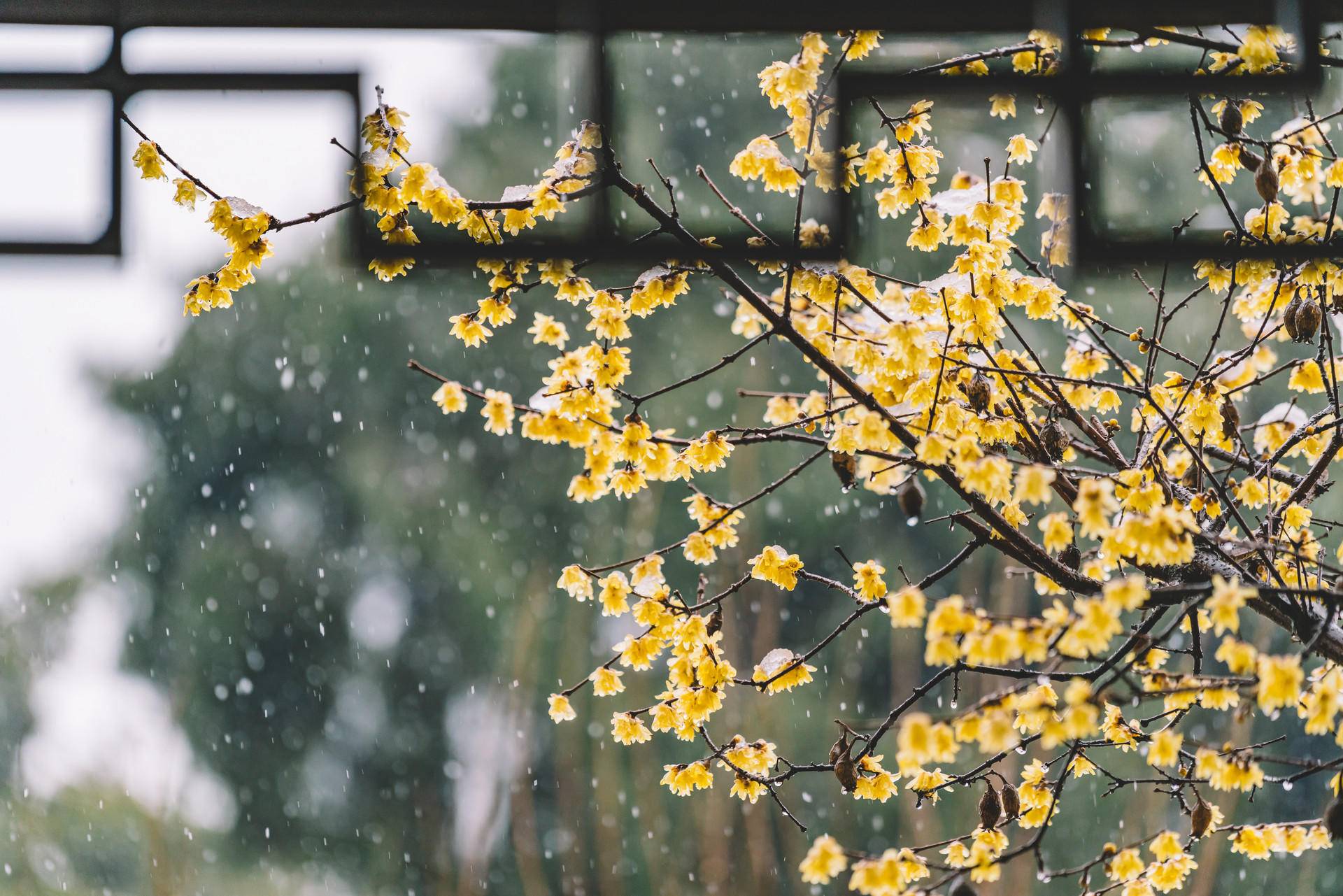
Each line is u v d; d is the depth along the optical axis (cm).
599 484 304
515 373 1532
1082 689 225
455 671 1564
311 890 1551
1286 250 241
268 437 1595
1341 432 307
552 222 308
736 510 310
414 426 1568
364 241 275
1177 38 292
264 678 1596
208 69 252
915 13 245
